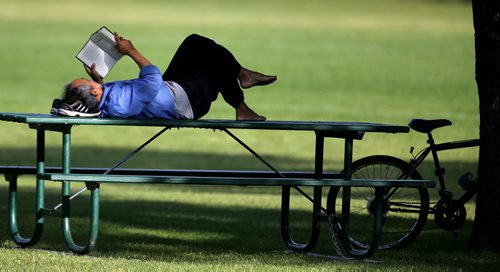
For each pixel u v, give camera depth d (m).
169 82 28.03
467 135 76.38
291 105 101.69
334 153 68.56
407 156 64.38
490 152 29.80
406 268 26.64
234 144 73.75
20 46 159.75
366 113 95.12
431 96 110.00
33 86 115.50
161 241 33.88
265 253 30.42
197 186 55.53
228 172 29.58
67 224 27.94
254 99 106.94
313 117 92.00
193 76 28.23
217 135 78.44
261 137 77.31
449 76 130.00
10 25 196.12
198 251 30.89
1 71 129.12
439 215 32.22
